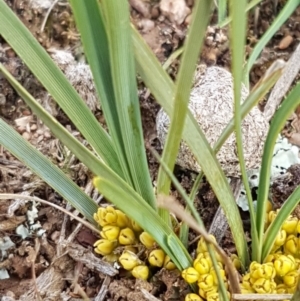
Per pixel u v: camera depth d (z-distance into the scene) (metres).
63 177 0.13
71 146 0.11
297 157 0.16
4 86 0.18
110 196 0.10
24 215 0.16
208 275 0.12
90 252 0.14
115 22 0.09
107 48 0.10
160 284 0.14
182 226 0.13
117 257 0.14
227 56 0.19
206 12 0.08
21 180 0.16
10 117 0.18
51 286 0.14
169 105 0.10
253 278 0.12
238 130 0.10
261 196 0.12
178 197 0.15
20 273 0.15
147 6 0.20
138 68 0.10
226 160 0.14
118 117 0.11
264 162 0.11
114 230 0.13
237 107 0.10
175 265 0.13
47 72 0.11
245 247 0.13
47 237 0.16
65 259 0.15
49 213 0.16
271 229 0.12
